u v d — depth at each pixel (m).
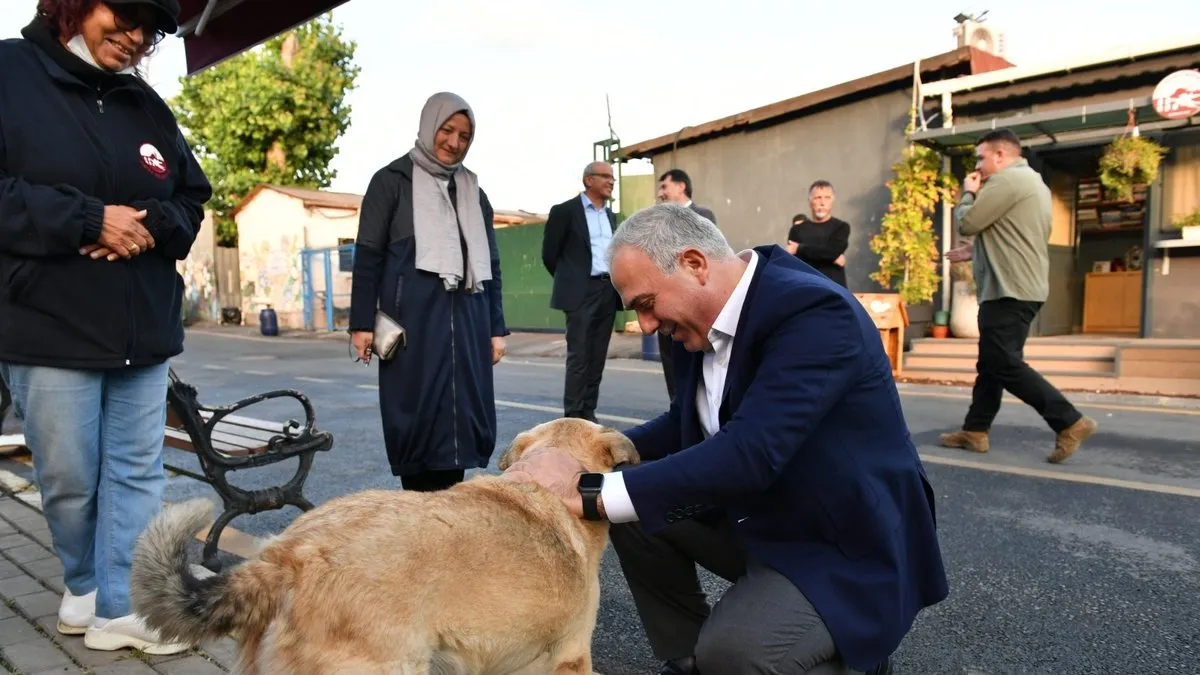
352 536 1.88
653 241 2.17
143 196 2.64
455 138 3.69
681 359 2.64
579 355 6.86
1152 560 3.70
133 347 2.64
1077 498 4.71
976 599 3.34
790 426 2.01
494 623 2.01
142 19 2.50
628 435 2.80
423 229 3.61
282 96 26.22
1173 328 9.97
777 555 2.18
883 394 2.15
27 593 3.26
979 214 5.49
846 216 12.45
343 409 8.45
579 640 2.28
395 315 3.62
